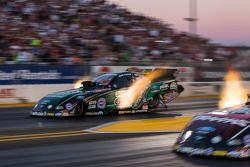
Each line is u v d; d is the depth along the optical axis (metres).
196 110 18.19
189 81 25.94
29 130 12.16
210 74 27.20
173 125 13.16
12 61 22.11
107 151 9.04
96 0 31.92
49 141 10.33
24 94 20.83
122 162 7.94
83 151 9.05
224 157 7.68
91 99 15.17
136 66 24.61
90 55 25.91
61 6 29.25
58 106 14.71
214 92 27.34
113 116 15.41
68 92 15.41
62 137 10.95
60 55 24.66
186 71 25.86
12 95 20.47
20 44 23.62
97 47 26.75
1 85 20.14
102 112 15.45
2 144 9.88
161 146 9.58
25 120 14.20
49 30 26.42
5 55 22.61
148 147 9.48
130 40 29.38
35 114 15.09
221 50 33.03
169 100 17.27
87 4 30.83
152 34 31.61
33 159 8.21
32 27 26.02
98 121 14.04
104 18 30.41
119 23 30.83
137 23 32.19
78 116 14.96
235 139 7.75
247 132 7.82
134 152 8.91
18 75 20.67
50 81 21.66
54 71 21.77
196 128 8.34
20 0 27.89
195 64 26.45
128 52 28.17
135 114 16.17
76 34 27.16
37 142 10.19
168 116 15.70
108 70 23.56
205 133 8.07
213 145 7.86
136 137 10.90
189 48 32.66
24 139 10.61
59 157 8.41
